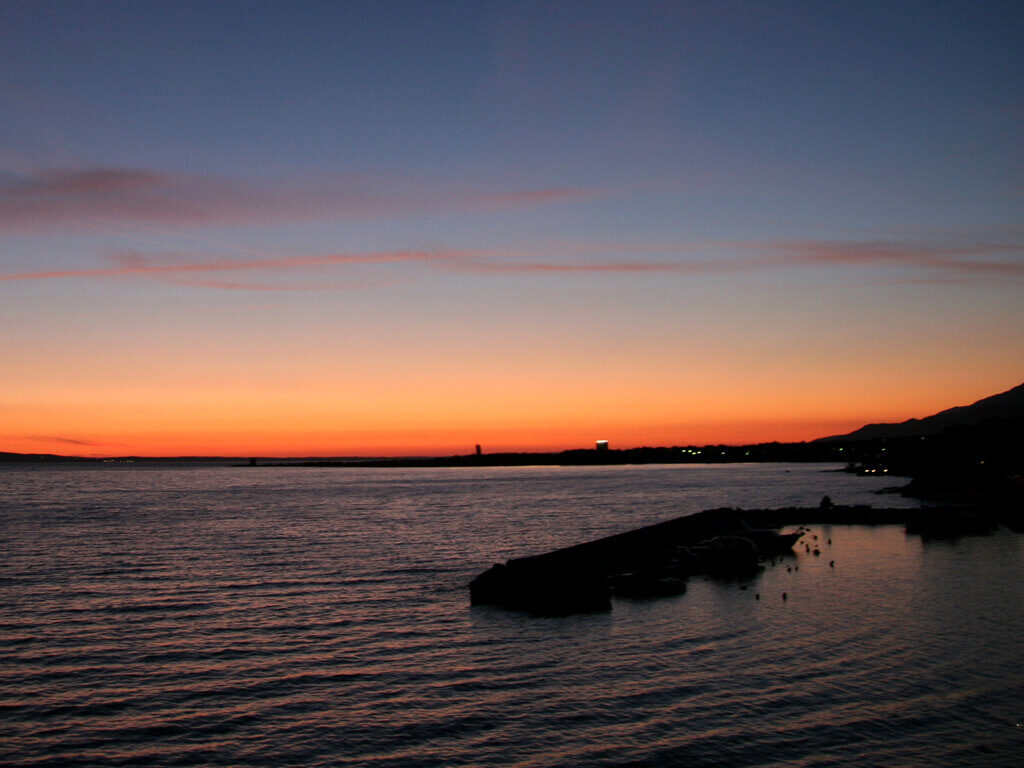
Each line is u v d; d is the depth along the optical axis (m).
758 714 28.23
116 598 50.28
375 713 29.02
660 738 26.34
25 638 39.66
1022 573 56.62
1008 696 29.48
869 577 55.47
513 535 90.44
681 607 45.88
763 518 97.00
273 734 27.19
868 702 29.16
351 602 48.75
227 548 77.38
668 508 135.00
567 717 28.36
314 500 165.50
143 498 173.12
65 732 27.41
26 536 87.88
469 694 30.98
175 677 33.28
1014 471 145.00
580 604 44.94
